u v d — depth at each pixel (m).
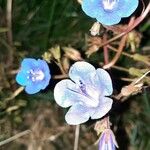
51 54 0.12
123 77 0.13
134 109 0.14
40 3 0.13
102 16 0.11
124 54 0.13
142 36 0.13
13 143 0.14
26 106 0.14
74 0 0.13
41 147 0.14
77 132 0.13
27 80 0.11
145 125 0.14
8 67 0.14
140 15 0.12
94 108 0.10
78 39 0.14
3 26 0.13
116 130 0.14
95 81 0.10
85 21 0.14
